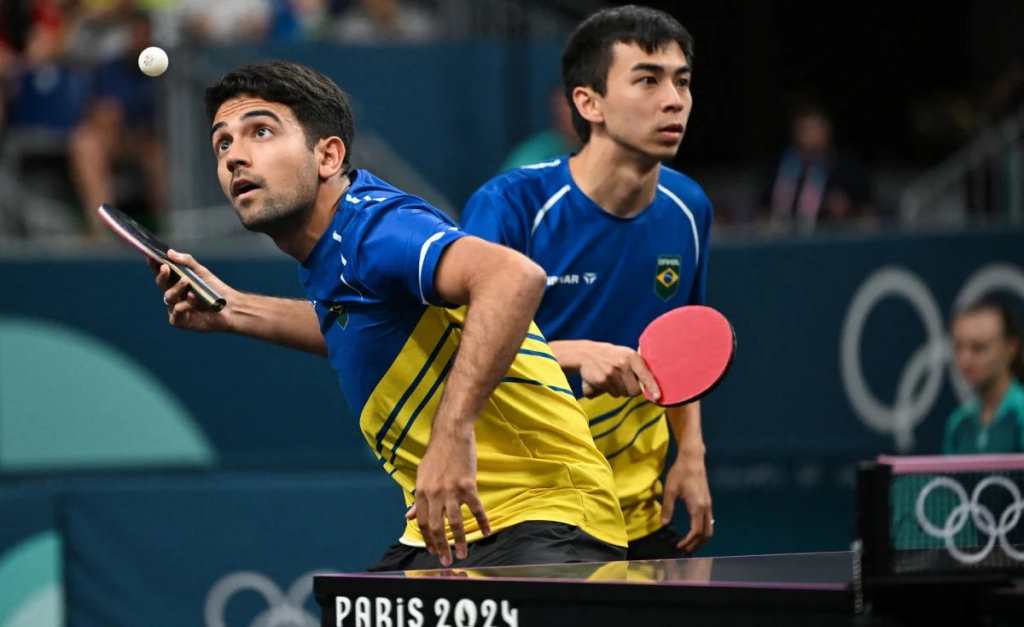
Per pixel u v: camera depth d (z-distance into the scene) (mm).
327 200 8859
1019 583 6883
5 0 22703
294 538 17281
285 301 10203
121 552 17234
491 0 24016
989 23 34344
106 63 21750
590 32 10852
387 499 17391
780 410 18609
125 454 17766
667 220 11266
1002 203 22125
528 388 8953
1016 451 16141
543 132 22594
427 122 22250
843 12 35344
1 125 21312
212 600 17219
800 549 18547
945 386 18625
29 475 17609
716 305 18594
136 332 17859
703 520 11336
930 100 33375
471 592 7469
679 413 11438
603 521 9023
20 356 17672
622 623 7164
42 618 16969
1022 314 18672
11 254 17734
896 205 26688
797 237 18656
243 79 8734
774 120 33844
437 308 8680
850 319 18672
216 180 20766
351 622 7812
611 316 11273
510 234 10945
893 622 6711
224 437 17922
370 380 8906
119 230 9531
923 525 6914
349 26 24266
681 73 10789
